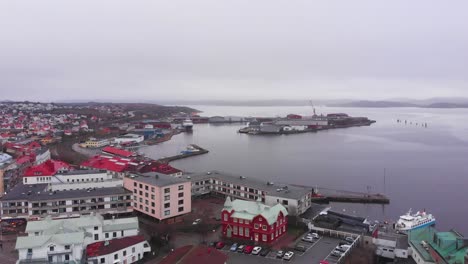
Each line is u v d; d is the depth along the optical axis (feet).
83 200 431.43
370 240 365.61
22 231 395.14
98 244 324.80
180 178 469.98
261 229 367.45
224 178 531.50
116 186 484.33
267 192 453.58
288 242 370.53
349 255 336.90
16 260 323.78
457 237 318.65
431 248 316.19
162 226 399.24
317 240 374.63
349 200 586.86
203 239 379.14
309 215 427.74
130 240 333.42
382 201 583.58
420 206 570.46
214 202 507.71
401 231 404.57
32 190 456.86
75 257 298.56
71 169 615.16
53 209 421.18
